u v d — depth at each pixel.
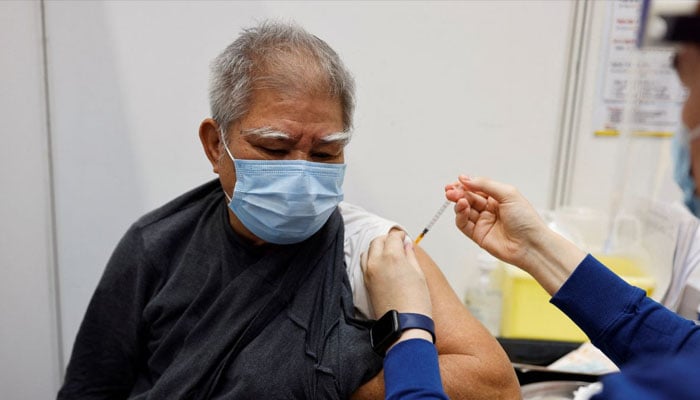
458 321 0.88
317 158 0.89
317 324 0.88
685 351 0.66
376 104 1.35
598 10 1.28
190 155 1.39
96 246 1.45
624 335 0.74
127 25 1.30
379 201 1.41
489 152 1.38
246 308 0.90
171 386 0.88
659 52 0.49
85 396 1.07
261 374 0.84
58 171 1.39
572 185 1.40
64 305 1.49
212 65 0.93
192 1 1.29
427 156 1.39
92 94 1.34
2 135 1.36
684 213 0.68
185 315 0.94
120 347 1.05
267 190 0.86
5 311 1.49
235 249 0.96
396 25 1.30
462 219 0.95
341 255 0.93
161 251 1.01
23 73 1.32
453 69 1.33
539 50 1.32
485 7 1.29
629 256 1.02
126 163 1.39
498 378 0.84
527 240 0.88
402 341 0.76
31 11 1.29
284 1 1.29
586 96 1.34
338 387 0.83
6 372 1.53
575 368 1.07
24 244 1.44
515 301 1.24
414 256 0.91
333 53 0.87
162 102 1.35
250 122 0.84
